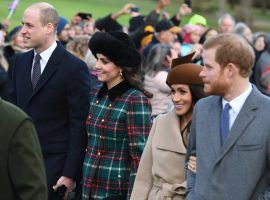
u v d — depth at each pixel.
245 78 10.30
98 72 13.05
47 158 14.23
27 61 14.51
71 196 14.73
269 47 25.91
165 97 18.50
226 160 10.15
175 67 11.74
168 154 11.66
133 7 27.55
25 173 9.12
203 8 70.69
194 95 11.67
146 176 11.98
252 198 10.09
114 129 13.01
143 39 24.11
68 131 14.32
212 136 10.38
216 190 10.14
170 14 47.03
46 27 14.21
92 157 13.27
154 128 11.96
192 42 26.20
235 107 10.31
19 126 9.17
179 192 11.45
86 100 14.18
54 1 51.28
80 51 18.50
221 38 10.26
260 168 10.05
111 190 13.11
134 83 13.10
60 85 14.20
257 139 10.03
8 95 14.48
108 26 25.64
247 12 71.00
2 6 42.44
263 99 10.24
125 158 13.09
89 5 53.91
